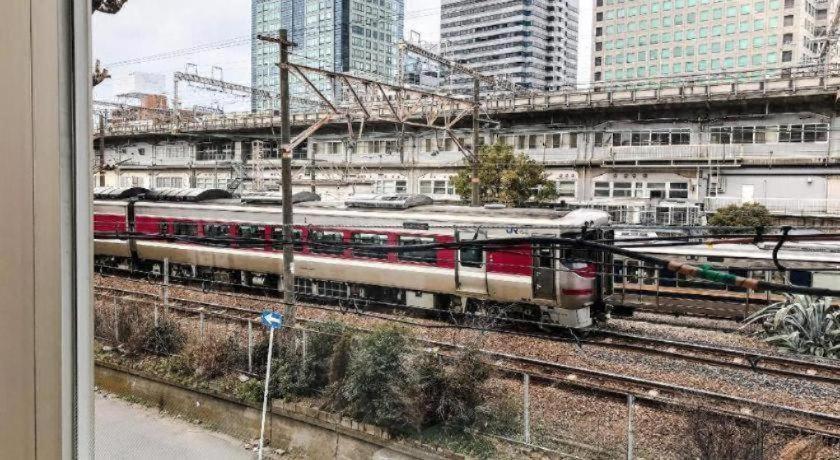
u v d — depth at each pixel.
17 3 1.32
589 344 14.40
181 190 23.48
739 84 30.58
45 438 1.39
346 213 18.42
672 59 69.00
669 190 32.91
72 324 1.44
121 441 10.83
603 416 10.33
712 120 31.91
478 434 9.66
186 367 12.71
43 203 1.38
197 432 11.40
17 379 1.33
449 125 19.92
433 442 9.55
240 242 9.01
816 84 28.81
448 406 9.94
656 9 69.75
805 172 29.88
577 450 9.21
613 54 72.69
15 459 1.33
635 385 11.62
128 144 48.44
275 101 41.12
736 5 65.12
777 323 15.23
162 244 22.69
